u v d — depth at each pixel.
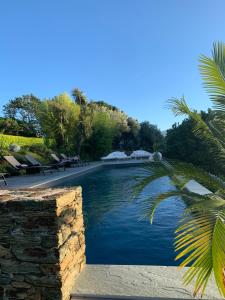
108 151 45.41
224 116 3.68
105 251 7.09
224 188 3.83
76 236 4.30
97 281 4.14
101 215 10.41
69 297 3.83
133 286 3.96
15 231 3.67
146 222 9.26
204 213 2.75
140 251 6.99
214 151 4.04
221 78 3.55
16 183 17.22
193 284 3.93
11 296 3.73
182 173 3.90
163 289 3.85
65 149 39.59
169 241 7.54
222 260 2.42
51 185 17.69
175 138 17.55
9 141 28.14
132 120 61.19
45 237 3.58
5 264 3.73
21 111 62.12
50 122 40.44
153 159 4.13
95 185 18.88
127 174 24.98
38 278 3.63
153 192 14.99
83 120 42.91
